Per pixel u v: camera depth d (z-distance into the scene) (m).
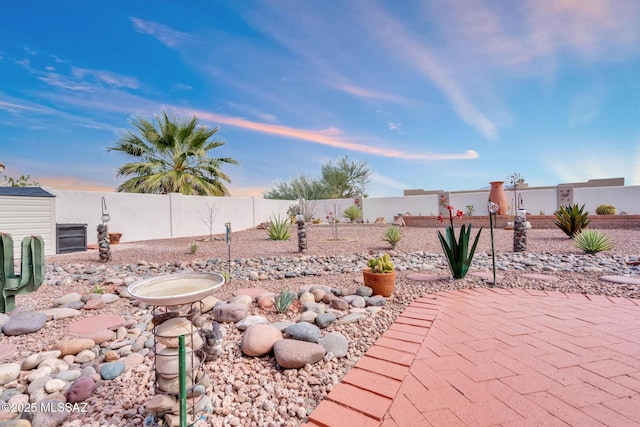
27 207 7.04
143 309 3.38
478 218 12.38
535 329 2.58
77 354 2.29
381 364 2.04
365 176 21.06
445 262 5.63
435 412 1.53
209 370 2.06
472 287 4.00
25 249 3.16
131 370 2.09
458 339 2.41
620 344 2.26
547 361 2.03
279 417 1.59
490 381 1.80
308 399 1.75
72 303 3.36
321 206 19.25
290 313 3.09
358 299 3.32
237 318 2.83
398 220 14.54
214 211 13.84
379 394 1.70
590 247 5.91
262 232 13.25
